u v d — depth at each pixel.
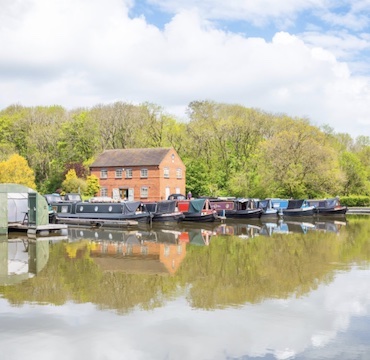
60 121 87.88
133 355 10.75
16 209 37.69
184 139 81.69
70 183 66.31
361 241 30.44
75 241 30.47
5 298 15.41
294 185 64.94
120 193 67.81
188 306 14.45
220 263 21.86
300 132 68.69
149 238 32.41
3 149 81.88
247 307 14.34
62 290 16.48
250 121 81.38
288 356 10.66
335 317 13.34
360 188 77.25
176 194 62.28
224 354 10.78
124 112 84.00
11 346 11.28
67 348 11.16
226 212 52.12
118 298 15.42
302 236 33.69
